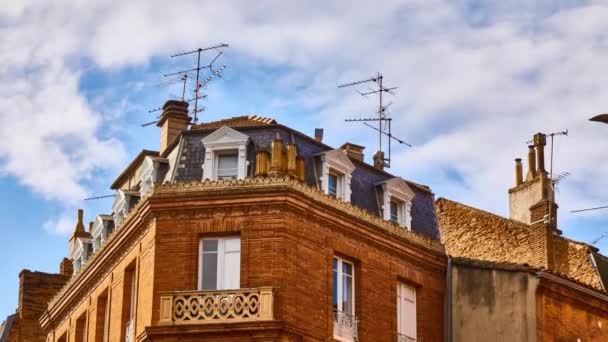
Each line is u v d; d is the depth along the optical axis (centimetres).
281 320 4228
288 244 4350
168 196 4428
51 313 5516
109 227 5119
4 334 5909
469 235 5850
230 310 4266
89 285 5091
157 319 4338
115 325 4731
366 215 4628
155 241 4422
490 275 4803
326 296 4428
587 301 4931
